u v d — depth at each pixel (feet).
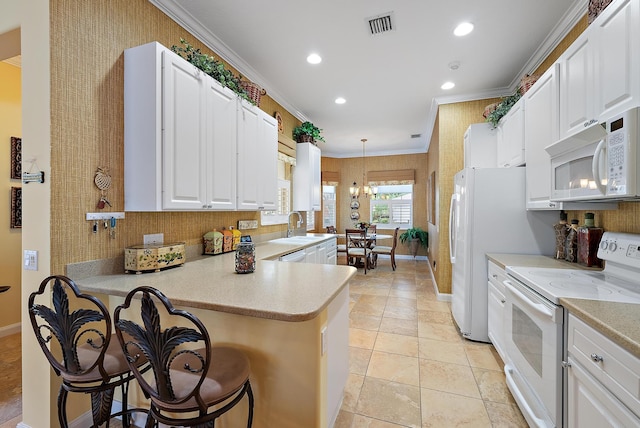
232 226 9.50
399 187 25.13
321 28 7.88
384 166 25.09
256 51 9.02
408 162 24.45
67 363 3.86
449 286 12.89
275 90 11.94
